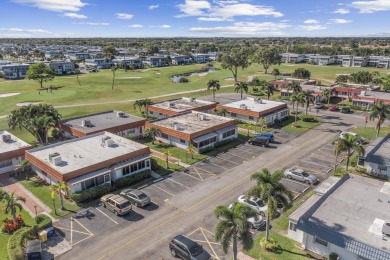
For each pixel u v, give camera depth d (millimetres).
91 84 142625
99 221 36438
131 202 39938
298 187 43906
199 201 40562
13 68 166750
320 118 81375
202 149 57281
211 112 84125
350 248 27094
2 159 49438
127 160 47406
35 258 29406
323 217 31047
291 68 195000
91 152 49719
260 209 36781
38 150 50688
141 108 92938
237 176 47625
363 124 75375
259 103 84688
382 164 45781
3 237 33531
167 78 165375
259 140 60656
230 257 30266
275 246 30812
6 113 89375
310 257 29844
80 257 30484
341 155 55312
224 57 140250
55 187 38750
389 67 191125
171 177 47688
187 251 29281
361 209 32562
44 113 63594
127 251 31328
